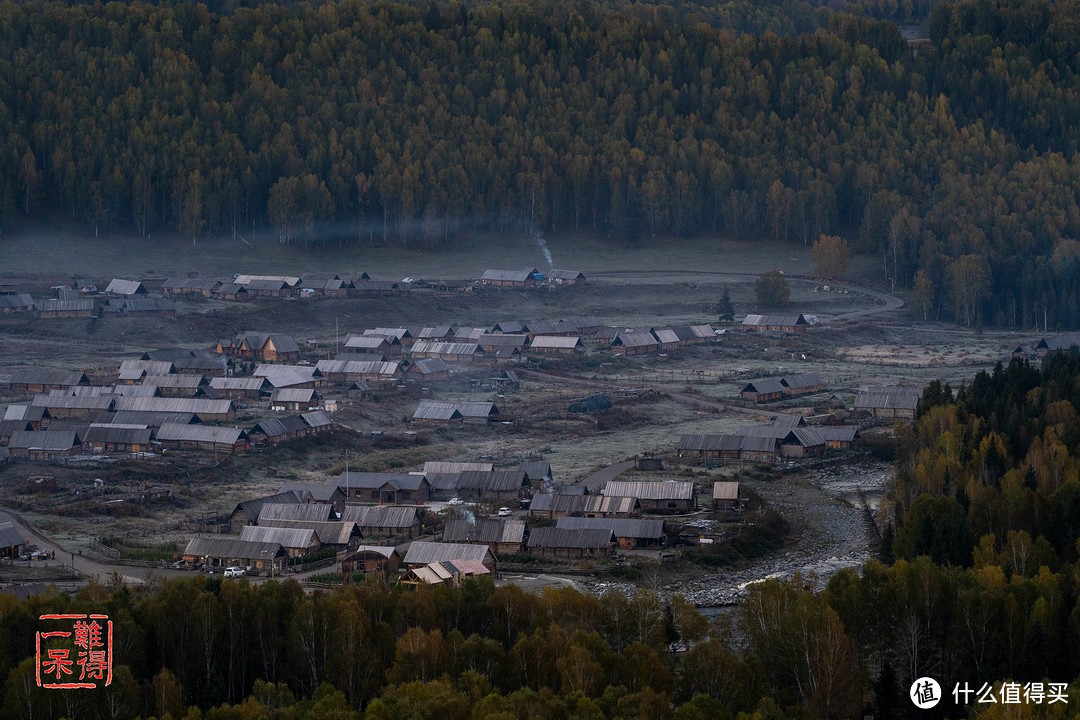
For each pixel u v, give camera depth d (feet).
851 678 510.58
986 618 545.03
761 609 551.18
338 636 515.09
